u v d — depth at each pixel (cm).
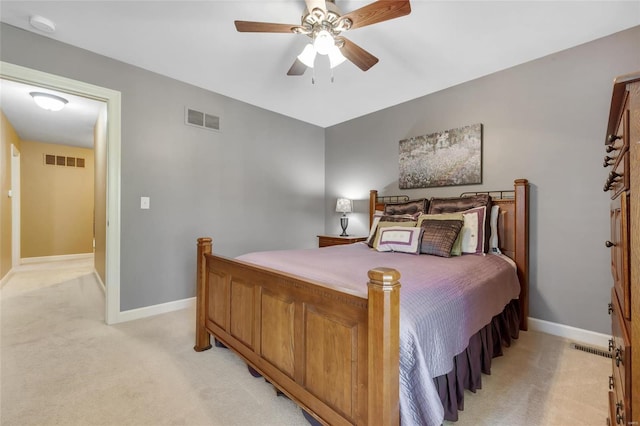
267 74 290
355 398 111
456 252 232
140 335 238
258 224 380
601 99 227
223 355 207
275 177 400
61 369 185
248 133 368
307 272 162
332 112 398
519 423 141
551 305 249
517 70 269
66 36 229
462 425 140
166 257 296
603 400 158
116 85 263
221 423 141
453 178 310
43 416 143
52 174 576
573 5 191
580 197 236
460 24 212
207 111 327
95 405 152
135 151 275
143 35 228
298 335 137
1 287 377
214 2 192
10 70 213
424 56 255
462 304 147
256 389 167
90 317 275
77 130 480
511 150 272
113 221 263
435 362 120
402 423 102
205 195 327
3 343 221
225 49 247
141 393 162
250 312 170
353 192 423
